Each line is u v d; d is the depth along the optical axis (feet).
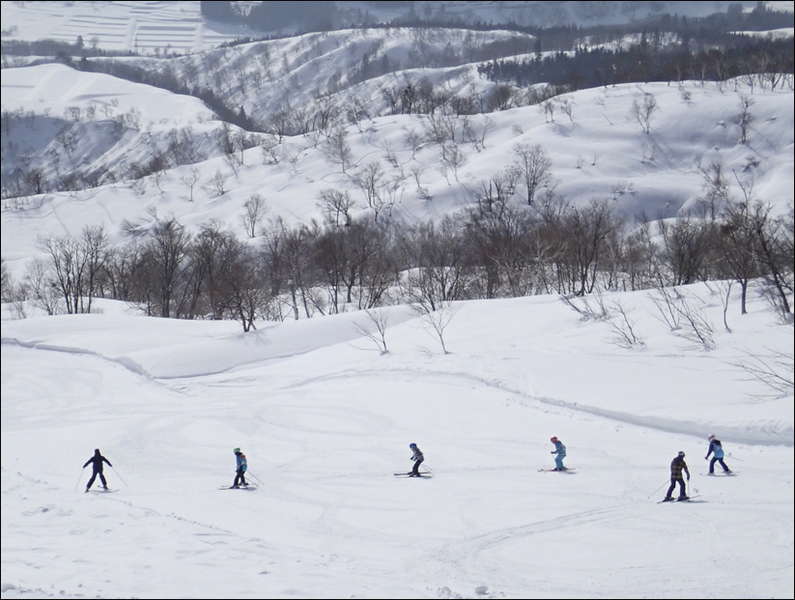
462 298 266.77
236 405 168.96
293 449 128.47
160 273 309.63
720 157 503.20
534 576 64.90
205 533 71.36
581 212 335.47
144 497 102.37
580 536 76.74
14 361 224.53
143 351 222.48
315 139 640.58
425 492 98.78
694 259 243.40
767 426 110.42
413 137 598.34
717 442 97.71
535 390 149.59
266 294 271.28
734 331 161.27
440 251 291.17
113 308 322.34
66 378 208.23
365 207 476.13
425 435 131.23
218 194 574.97
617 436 122.42
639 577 62.90
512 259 268.21
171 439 141.08
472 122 614.75
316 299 287.28
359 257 298.15
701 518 79.36
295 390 180.04
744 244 181.27
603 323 188.03
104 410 174.40
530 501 91.45
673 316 176.14
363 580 57.98
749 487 90.38
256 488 105.29
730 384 132.05
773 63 604.90
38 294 334.44
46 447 139.64
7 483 100.42
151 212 533.96
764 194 424.46
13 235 531.91
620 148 520.83
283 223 455.22
